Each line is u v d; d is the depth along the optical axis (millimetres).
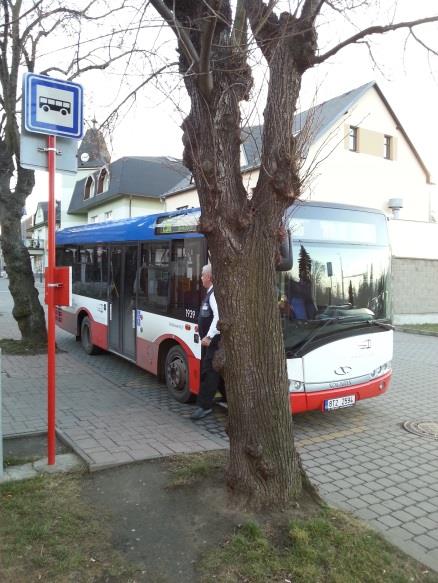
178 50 3641
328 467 4820
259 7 3219
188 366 6402
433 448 5379
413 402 7293
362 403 7207
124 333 8305
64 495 3713
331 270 5801
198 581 2773
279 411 3430
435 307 18562
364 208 6203
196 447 4855
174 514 3432
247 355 3385
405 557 3150
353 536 3215
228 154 3289
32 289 10406
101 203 35219
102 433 5191
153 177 32500
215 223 3289
